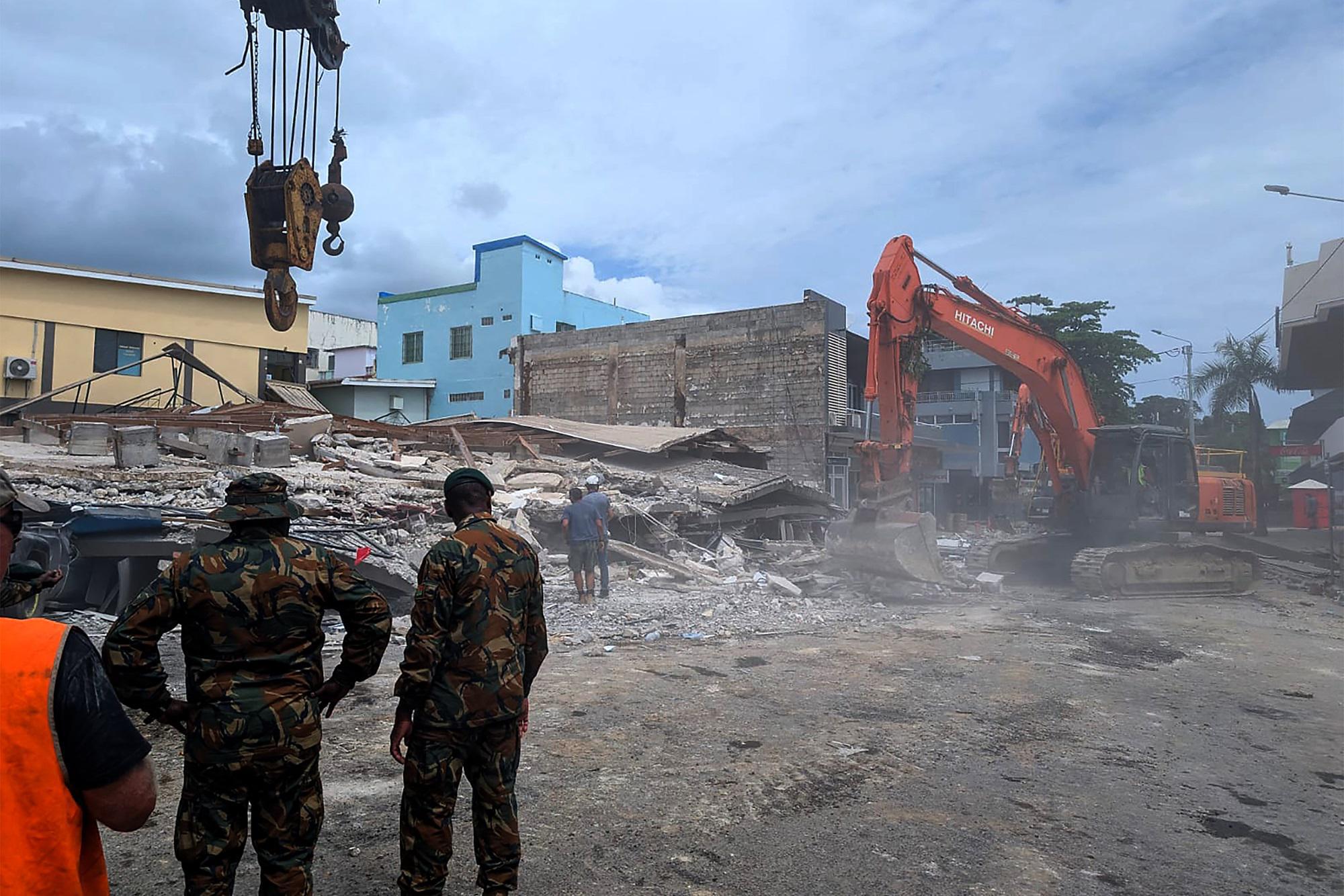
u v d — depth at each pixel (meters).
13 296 22.25
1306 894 3.76
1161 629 10.83
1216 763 5.55
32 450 13.34
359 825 4.16
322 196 6.83
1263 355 36.06
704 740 5.71
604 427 24.00
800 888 3.67
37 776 1.46
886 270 12.37
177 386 22.55
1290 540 24.88
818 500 21.22
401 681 3.07
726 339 28.50
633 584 13.09
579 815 4.39
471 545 3.23
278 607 2.70
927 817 4.50
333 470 15.09
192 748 2.62
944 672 7.89
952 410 43.12
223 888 2.63
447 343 39.41
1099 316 45.41
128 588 9.27
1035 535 16.08
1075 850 4.14
